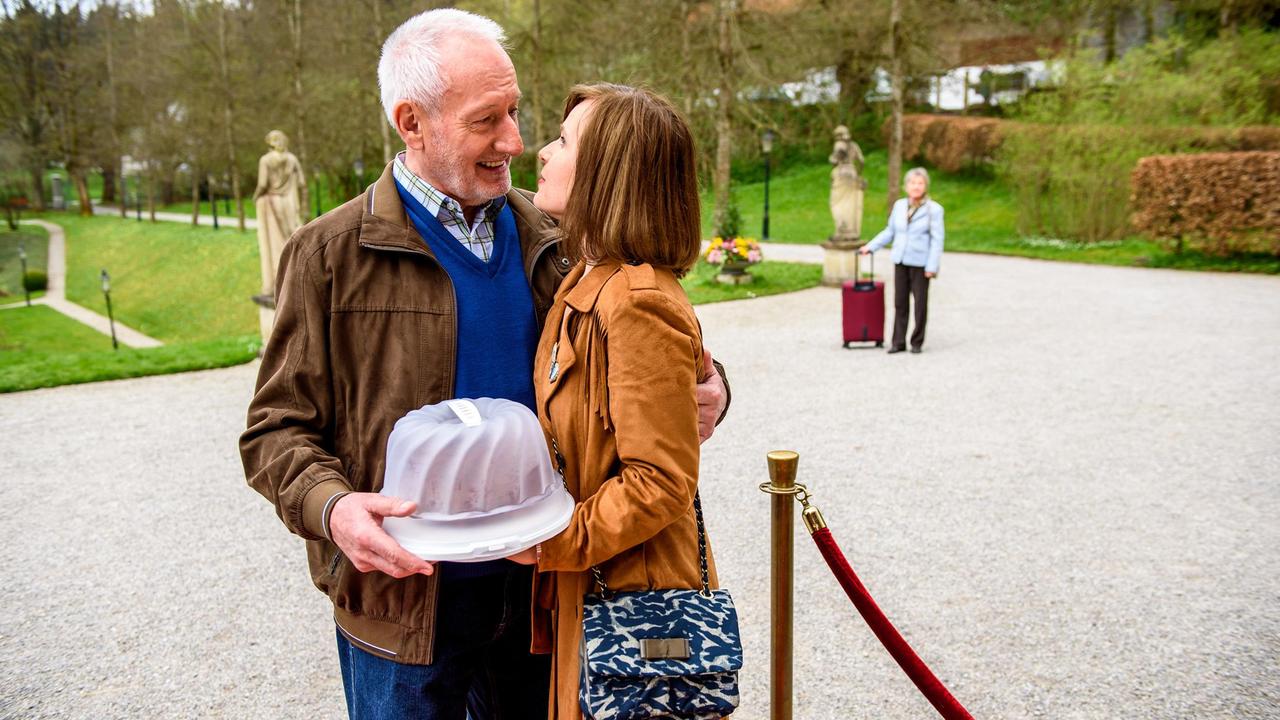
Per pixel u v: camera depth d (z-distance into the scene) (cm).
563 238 166
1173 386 780
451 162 163
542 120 2400
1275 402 714
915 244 939
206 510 530
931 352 968
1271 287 1450
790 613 205
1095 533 457
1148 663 331
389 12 2572
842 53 3127
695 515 169
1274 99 2467
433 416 146
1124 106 2284
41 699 325
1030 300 1384
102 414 788
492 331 173
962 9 2533
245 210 5644
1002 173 2594
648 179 154
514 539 137
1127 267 1870
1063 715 299
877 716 301
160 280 3875
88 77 5150
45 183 6988
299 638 370
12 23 5009
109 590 421
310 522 148
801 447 620
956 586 399
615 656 149
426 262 168
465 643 175
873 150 3794
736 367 916
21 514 530
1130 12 3266
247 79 3794
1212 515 478
